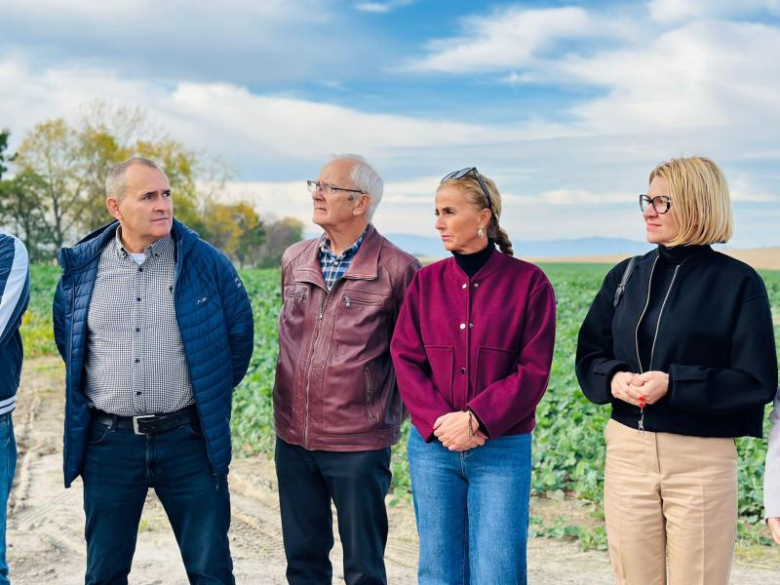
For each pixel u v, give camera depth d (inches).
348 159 161.6
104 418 150.0
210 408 151.4
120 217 147.5
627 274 135.9
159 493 155.6
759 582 195.6
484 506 141.1
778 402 121.1
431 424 140.3
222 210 2721.5
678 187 126.1
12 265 140.5
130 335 148.6
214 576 153.9
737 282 124.4
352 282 160.1
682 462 124.6
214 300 153.9
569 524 237.6
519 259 148.9
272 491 270.7
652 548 129.5
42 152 2391.7
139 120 2465.6
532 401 139.6
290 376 162.1
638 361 129.9
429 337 146.4
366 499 158.6
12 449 145.6
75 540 226.8
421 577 146.3
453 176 144.8
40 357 545.6
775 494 116.4
